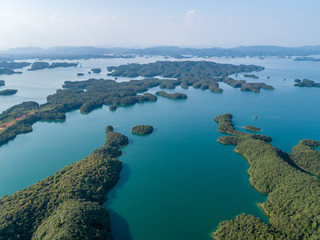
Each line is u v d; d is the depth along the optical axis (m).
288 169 168.12
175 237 134.75
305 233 117.25
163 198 169.12
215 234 134.00
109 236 125.06
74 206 131.12
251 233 119.12
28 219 129.62
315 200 129.00
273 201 151.75
